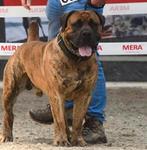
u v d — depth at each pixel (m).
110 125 11.41
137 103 14.02
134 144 9.34
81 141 8.77
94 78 8.55
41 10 14.55
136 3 14.40
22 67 9.35
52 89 8.48
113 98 14.56
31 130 10.82
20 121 11.87
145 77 15.88
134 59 15.83
